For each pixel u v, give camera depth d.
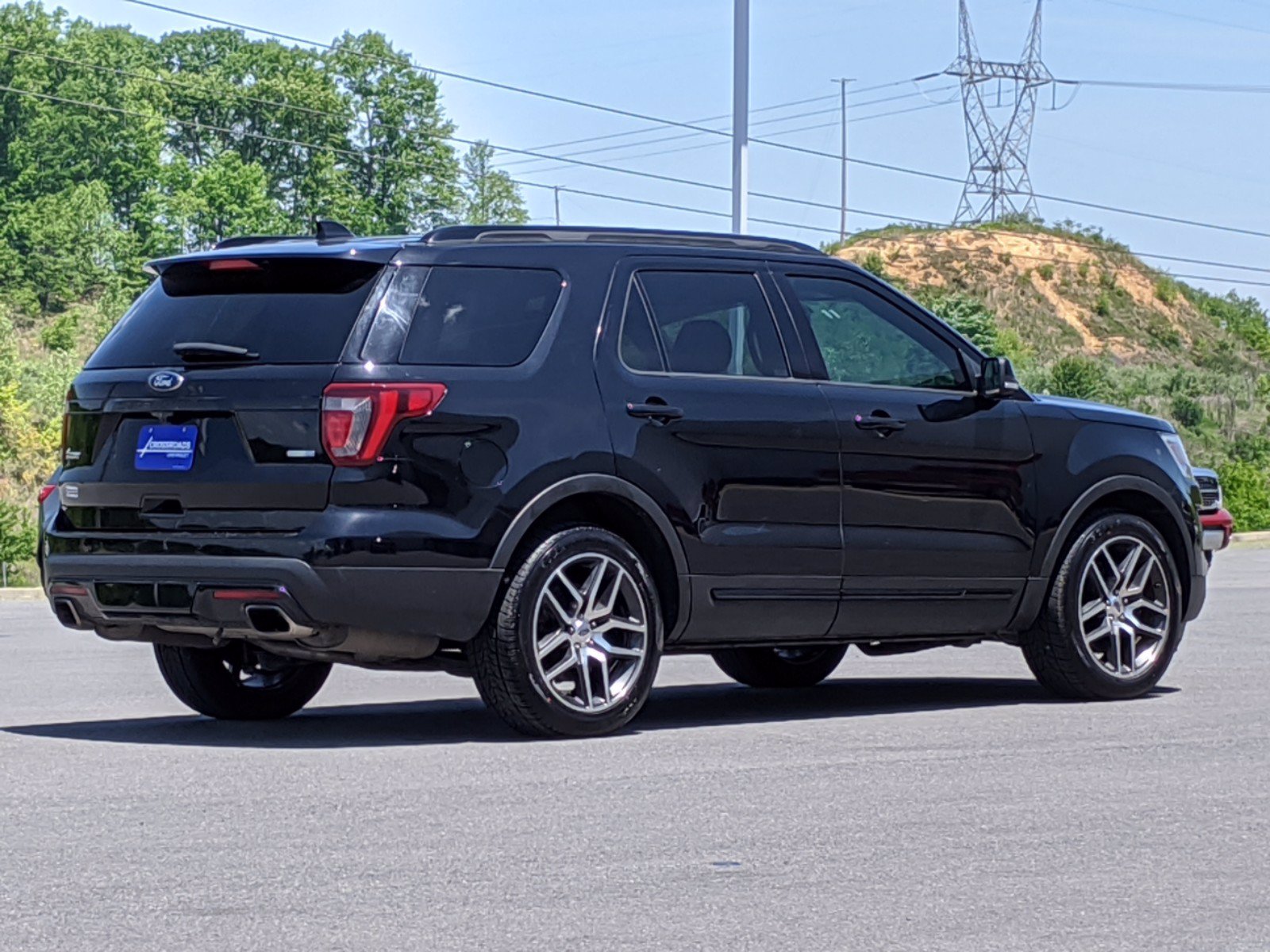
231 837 7.28
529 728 9.80
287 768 8.91
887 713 11.13
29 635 19.16
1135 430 12.12
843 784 8.49
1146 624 11.99
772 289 10.89
